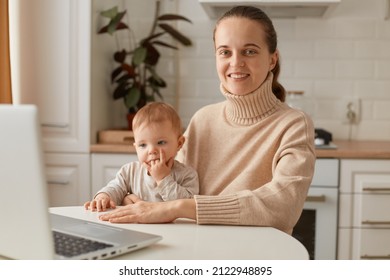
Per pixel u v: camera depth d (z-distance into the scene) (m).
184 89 2.97
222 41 1.38
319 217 2.34
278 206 1.18
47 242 0.79
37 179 0.75
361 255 2.34
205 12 2.88
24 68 2.52
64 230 1.01
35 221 0.78
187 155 1.57
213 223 1.17
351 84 2.87
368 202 2.33
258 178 1.41
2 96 2.30
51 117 2.51
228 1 2.46
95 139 2.58
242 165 1.45
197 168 1.54
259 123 1.44
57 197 2.52
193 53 2.94
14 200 0.78
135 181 1.47
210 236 1.08
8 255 0.85
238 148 1.47
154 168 1.39
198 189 1.47
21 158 0.75
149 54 2.73
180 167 1.47
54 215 1.16
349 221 2.34
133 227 1.14
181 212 1.17
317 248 2.35
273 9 2.65
